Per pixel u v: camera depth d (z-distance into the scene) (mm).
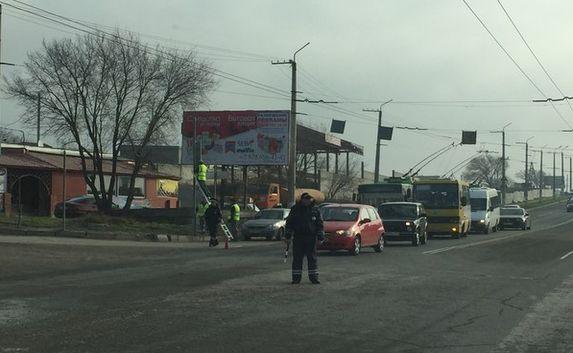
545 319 9969
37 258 18469
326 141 64000
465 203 35062
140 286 12938
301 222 13539
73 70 34312
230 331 8711
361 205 23141
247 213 36750
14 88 34125
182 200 51188
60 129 34969
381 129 52000
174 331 8664
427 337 8578
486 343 8273
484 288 13406
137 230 29344
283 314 10008
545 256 22172
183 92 35781
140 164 36969
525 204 99875
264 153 40625
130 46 35125
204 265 17422
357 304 11047
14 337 8211
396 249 25047
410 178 42531
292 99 37188
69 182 42156
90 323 9133
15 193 39500
